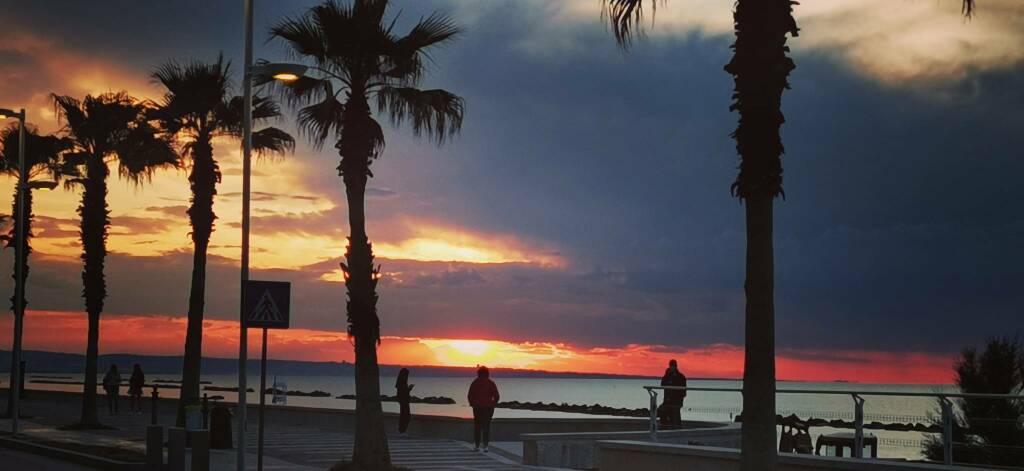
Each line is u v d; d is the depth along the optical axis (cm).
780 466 1562
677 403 2562
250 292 1752
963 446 1611
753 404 1261
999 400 1950
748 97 1288
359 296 2144
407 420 3278
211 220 3198
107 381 4625
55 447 2842
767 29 1294
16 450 3027
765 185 1270
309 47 2177
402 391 3278
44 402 5741
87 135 3681
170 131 3212
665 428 2561
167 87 3117
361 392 2130
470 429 3112
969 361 2355
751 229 1284
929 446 1805
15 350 3356
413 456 2612
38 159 4494
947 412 1525
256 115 3191
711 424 2891
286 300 1775
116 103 3672
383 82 2272
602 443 1942
